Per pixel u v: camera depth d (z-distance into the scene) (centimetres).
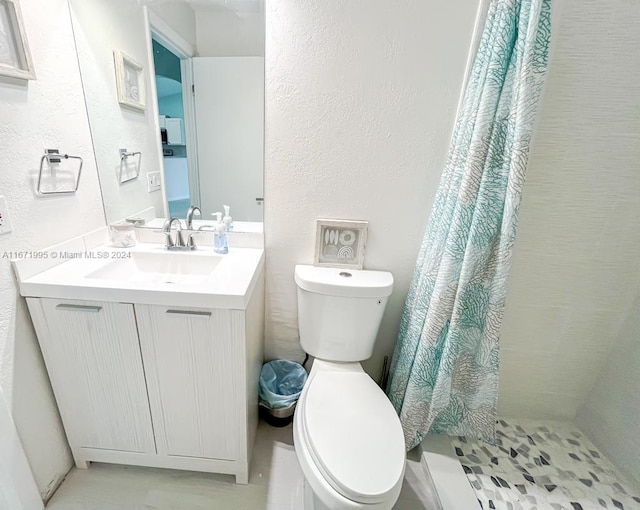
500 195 101
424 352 118
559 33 104
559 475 131
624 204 122
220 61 116
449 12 105
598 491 125
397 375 135
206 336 100
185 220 139
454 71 111
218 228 132
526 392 155
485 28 98
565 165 119
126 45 117
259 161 127
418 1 104
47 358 104
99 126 126
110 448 120
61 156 107
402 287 143
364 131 120
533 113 91
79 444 119
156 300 95
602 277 132
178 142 129
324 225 133
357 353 132
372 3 105
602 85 109
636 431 129
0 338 91
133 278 126
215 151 128
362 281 126
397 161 124
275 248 140
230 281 104
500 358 150
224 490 120
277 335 156
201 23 112
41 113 100
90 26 115
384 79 113
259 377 146
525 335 145
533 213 126
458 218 105
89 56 117
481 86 98
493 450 141
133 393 109
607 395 142
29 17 94
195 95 122
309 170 127
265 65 114
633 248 127
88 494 116
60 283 96
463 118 107
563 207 124
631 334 134
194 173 132
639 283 131
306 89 116
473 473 129
